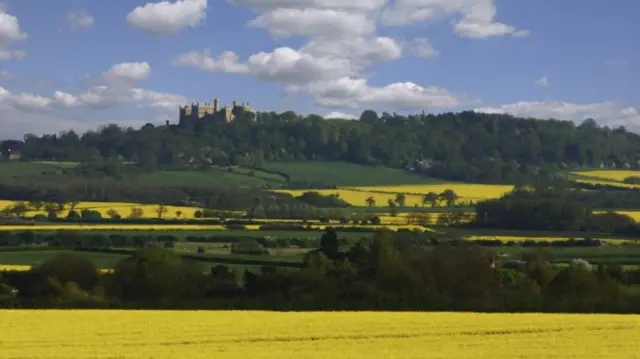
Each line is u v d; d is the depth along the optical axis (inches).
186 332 1780.3
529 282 2822.3
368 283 2839.6
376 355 1494.8
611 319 2042.3
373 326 1888.5
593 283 2753.4
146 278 2790.4
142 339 1679.4
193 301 2625.5
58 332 1775.3
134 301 2637.8
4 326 1879.9
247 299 2652.6
